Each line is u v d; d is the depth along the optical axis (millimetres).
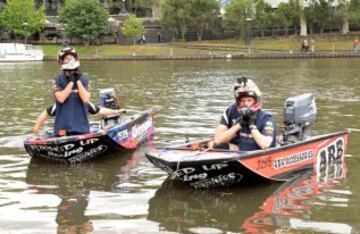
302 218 6781
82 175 8883
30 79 31250
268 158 8109
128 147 10609
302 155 8758
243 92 8094
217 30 71375
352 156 9977
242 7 65438
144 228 6484
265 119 8234
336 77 29422
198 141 8773
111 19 71625
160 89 23828
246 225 6547
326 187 8078
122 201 7504
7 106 17781
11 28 68562
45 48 66188
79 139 9492
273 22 66250
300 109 9148
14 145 11109
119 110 10758
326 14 64438
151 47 63094
